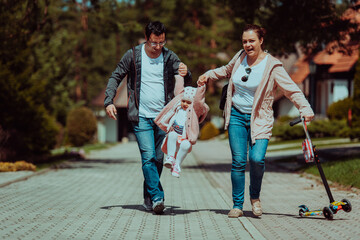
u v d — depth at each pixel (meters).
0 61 21.73
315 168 16.66
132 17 62.84
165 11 66.56
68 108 59.47
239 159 8.78
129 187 14.23
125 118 68.12
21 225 8.34
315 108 48.00
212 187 14.32
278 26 21.39
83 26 67.75
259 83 8.53
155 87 9.15
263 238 7.18
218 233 7.66
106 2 28.78
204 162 24.83
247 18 22.34
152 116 9.20
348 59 43.91
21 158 22.81
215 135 60.44
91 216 9.16
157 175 9.19
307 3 20.58
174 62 9.22
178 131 8.96
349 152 18.80
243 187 8.95
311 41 21.62
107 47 72.19
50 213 9.50
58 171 19.70
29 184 14.87
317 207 10.17
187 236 7.47
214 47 66.69
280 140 40.03
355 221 8.48
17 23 21.64
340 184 13.41
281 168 20.05
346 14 21.58
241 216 9.01
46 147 24.80
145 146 9.17
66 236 7.49
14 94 21.89
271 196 11.96
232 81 8.72
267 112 8.68
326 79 46.00
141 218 8.93
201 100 8.94
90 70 73.31
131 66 9.20
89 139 51.41
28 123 22.94
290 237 7.32
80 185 14.67
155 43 8.94
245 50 8.59
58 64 44.78
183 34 63.59
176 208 10.18
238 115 8.77
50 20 23.78
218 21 64.25
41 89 23.52
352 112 28.58
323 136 37.16
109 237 7.43
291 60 58.22
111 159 28.27
